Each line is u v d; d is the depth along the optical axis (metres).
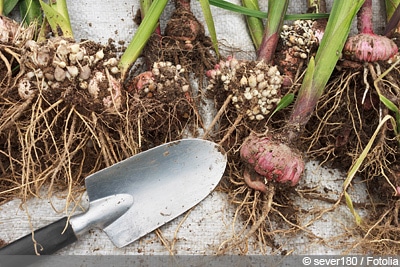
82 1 1.12
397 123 0.96
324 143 1.07
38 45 0.87
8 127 0.88
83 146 0.97
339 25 0.90
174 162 0.99
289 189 0.99
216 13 1.15
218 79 1.00
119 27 1.12
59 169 0.89
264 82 0.96
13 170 0.95
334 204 0.97
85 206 1.00
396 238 0.98
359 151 1.03
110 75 0.92
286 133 0.96
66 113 0.92
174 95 0.96
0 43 0.92
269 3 1.04
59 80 0.87
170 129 1.00
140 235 0.96
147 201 0.97
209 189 0.99
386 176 0.98
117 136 0.99
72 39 0.92
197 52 1.07
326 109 1.05
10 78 0.90
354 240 1.01
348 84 1.00
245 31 1.15
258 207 0.98
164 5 0.96
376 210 1.04
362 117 1.03
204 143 0.99
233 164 1.01
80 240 0.97
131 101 0.96
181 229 1.00
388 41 0.97
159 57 1.03
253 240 1.00
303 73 1.03
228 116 1.03
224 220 1.01
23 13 1.06
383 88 0.96
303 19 1.07
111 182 0.95
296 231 0.97
